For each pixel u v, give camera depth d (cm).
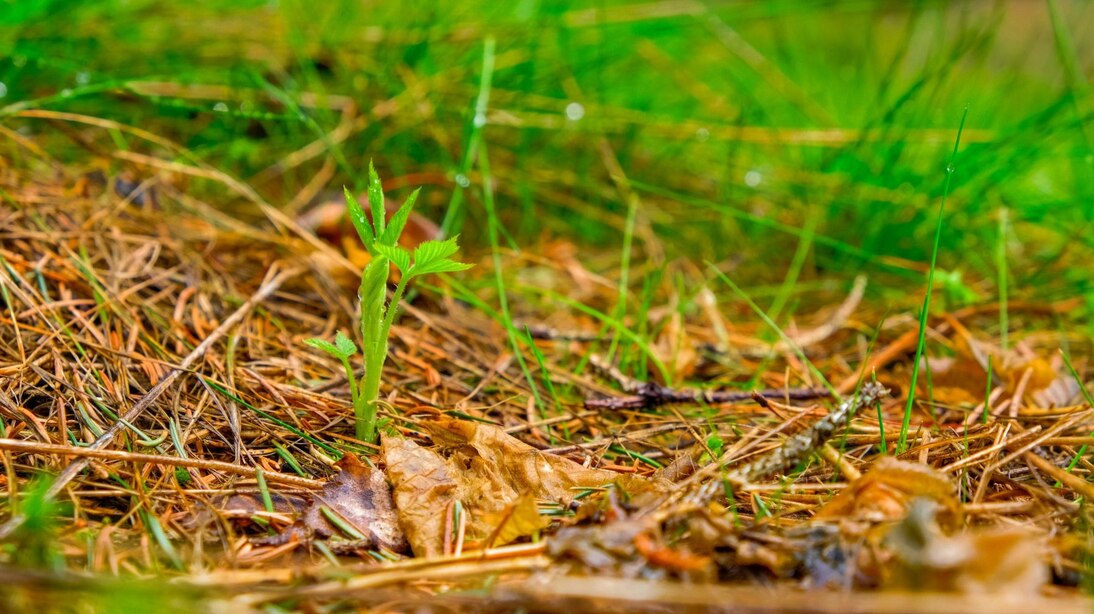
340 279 73
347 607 53
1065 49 84
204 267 71
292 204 80
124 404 60
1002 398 67
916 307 76
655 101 106
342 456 60
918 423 64
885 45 152
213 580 53
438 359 69
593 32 97
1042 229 89
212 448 60
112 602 50
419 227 76
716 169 95
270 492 57
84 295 67
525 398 67
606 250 87
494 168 87
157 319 66
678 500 56
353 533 56
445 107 88
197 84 83
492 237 71
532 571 53
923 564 50
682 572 52
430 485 57
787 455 57
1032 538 54
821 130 98
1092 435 61
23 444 56
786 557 53
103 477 57
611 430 64
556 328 74
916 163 95
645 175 93
